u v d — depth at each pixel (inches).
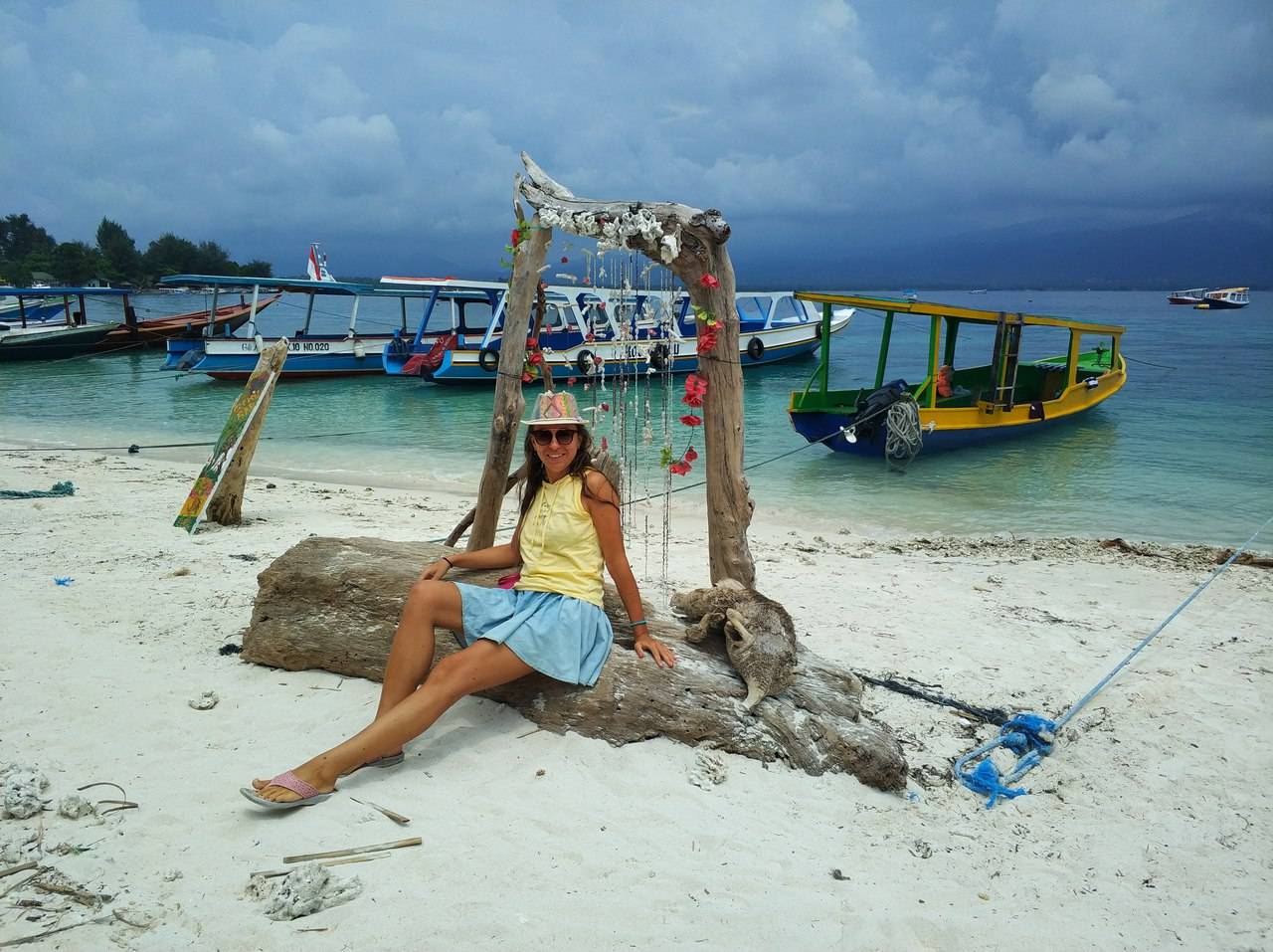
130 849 123.7
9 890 113.5
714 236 173.8
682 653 168.1
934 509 474.9
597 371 255.0
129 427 757.3
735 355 184.7
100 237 5841.5
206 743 156.2
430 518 400.8
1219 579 317.7
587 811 138.8
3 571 257.0
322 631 184.1
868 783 157.3
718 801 144.8
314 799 135.6
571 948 107.6
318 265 1304.1
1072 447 653.9
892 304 617.3
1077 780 166.2
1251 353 1310.3
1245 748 179.3
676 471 211.9
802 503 491.2
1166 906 128.2
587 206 185.5
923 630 248.8
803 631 243.1
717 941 111.2
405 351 1080.2
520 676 153.7
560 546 157.2
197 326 1459.2
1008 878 133.4
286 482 502.0
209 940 105.9
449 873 120.9
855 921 117.4
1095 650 236.2
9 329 1376.7
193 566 272.5
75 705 168.6
